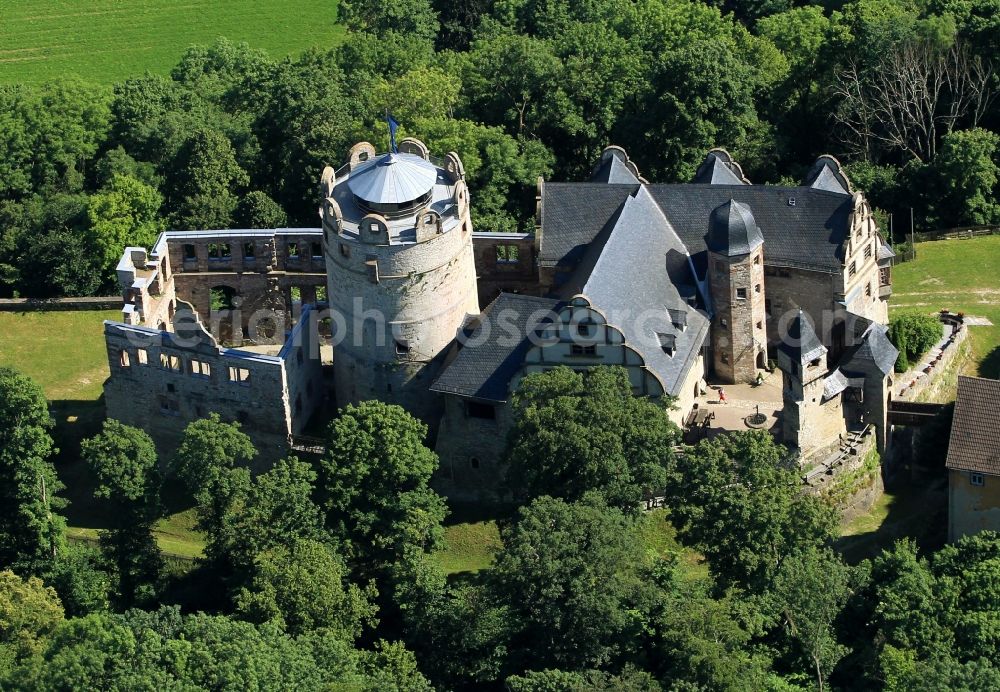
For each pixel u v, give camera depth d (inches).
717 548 7706.7
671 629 7273.6
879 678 7445.9
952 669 7081.7
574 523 7539.4
